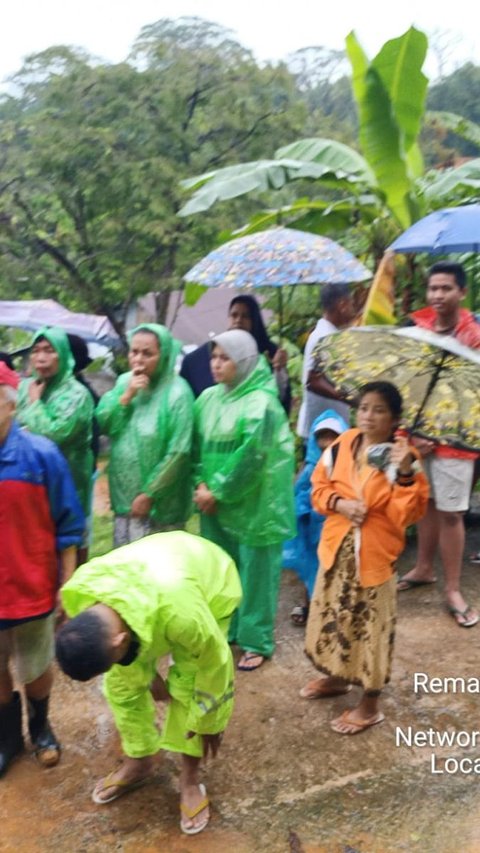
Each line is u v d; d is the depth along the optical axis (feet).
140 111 40.04
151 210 38.06
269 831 9.01
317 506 10.52
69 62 41.75
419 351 9.87
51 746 10.31
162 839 8.93
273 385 12.23
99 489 24.97
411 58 19.13
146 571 8.12
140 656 8.09
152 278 41.37
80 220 41.01
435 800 9.45
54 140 38.52
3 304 26.35
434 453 13.56
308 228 22.22
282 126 42.47
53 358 12.46
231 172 20.98
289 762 10.19
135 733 9.14
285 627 13.93
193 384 15.58
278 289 18.97
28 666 9.84
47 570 9.62
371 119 18.48
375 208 20.74
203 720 8.48
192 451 12.63
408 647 13.02
